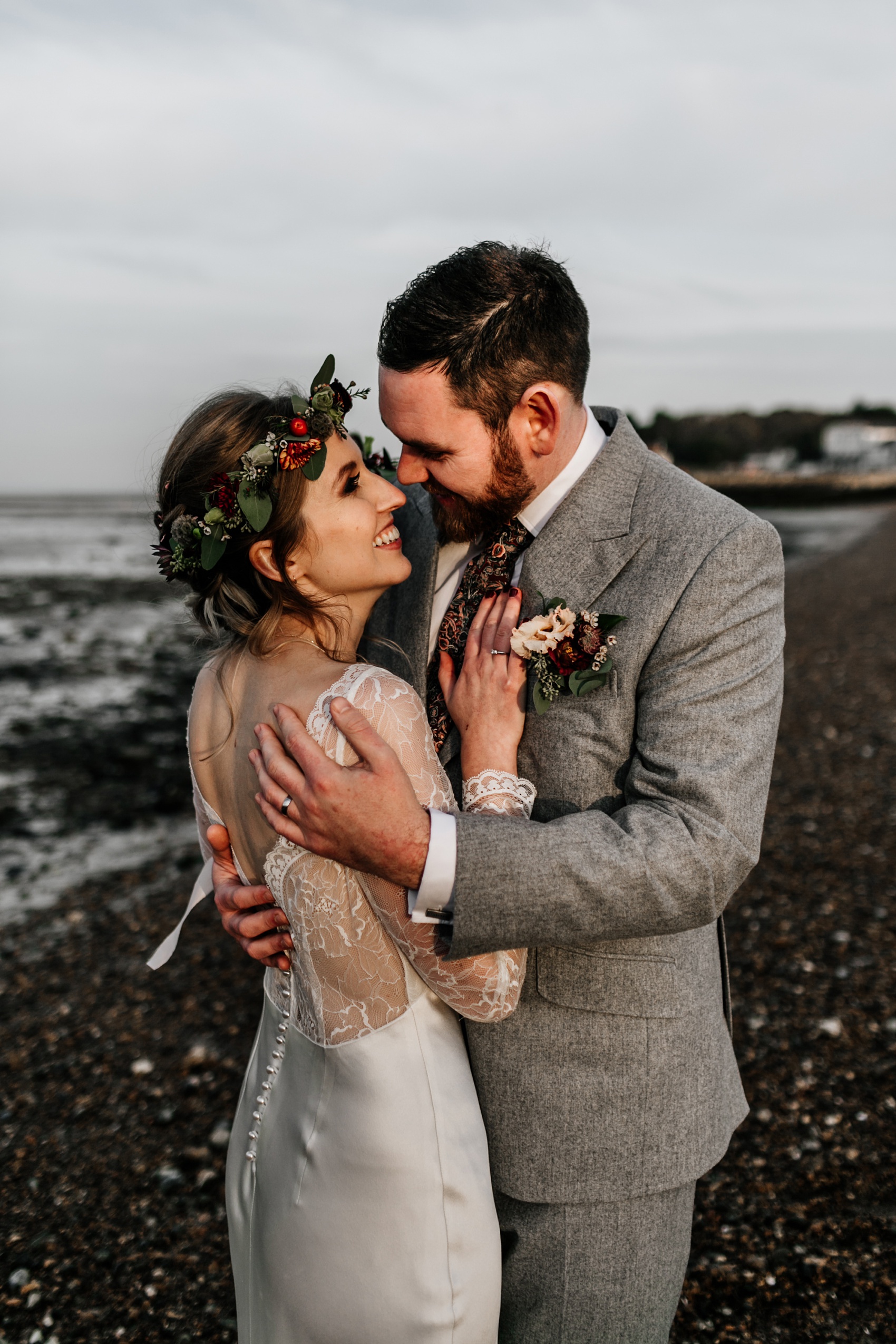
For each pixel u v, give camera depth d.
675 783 1.50
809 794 6.98
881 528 43.00
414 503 2.16
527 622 1.65
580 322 1.70
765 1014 4.05
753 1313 2.57
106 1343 2.56
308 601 1.62
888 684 10.76
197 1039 4.11
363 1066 1.51
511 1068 1.69
